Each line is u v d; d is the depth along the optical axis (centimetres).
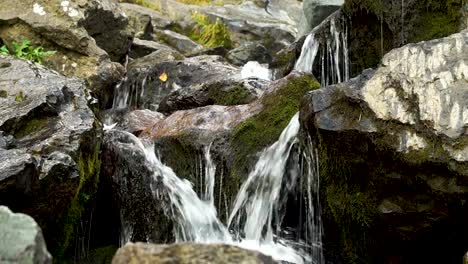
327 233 427
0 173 337
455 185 345
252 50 1117
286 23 1520
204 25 1409
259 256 216
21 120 419
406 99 381
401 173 368
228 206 476
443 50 403
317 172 423
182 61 791
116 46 877
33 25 773
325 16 967
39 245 210
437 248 387
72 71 771
